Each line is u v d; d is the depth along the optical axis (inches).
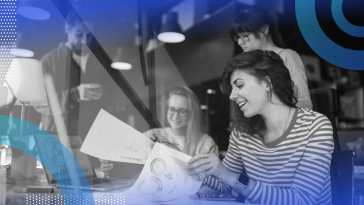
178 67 69.2
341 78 57.3
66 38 69.7
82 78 70.5
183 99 66.7
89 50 71.4
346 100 56.3
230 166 49.0
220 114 61.9
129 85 71.7
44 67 66.7
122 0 78.9
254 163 46.2
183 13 69.2
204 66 66.9
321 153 39.6
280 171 43.3
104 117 32.4
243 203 28.6
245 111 50.0
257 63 50.2
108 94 71.3
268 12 62.1
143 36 71.6
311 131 41.9
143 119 69.5
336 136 42.1
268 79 49.3
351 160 38.1
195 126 64.5
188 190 29.7
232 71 54.4
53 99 66.7
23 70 45.8
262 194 31.3
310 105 45.3
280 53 59.4
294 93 47.1
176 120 66.7
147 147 31.5
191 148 63.5
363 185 39.8
